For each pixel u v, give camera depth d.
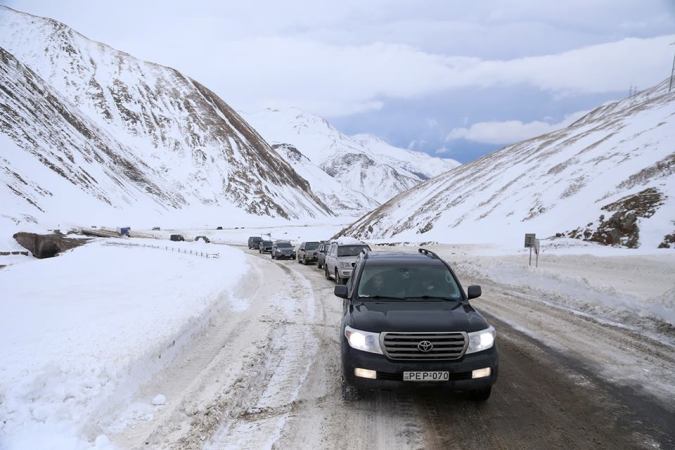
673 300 10.62
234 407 5.75
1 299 14.55
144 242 49.09
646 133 56.94
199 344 8.83
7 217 56.50
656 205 35.81
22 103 107.94
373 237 83.38
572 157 63.50
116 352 6.97
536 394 6.15
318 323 10.76
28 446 4.60
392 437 4.96
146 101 185.88
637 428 5.13
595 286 13.48
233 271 20.52
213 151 172.50
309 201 199.88
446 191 83.69
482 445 4.78
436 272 7.02
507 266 19.91
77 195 93.75
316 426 5.23
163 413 5.62
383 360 5.39
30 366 6.24
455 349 5.39
